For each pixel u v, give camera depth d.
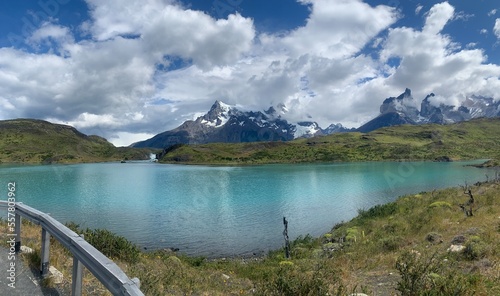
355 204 53.56
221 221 42.03
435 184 76.94
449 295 7.48
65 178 105.94
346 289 9.71
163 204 55.16
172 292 10.01
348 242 21.28
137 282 4.23
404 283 8.30
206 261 25.05
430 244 15.41
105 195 65.94
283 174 123.00
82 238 5.81
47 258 7.21
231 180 101.44
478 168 128.25
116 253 13.66
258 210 49.62
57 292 6.48
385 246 17.00
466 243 12.67
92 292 6.77
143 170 164.50
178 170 162.12
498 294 7.71
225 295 11.50
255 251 29.62
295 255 23.03
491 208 20.58
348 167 159.00
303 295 8.64
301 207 51.84
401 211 29.92
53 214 45.03
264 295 9.16
